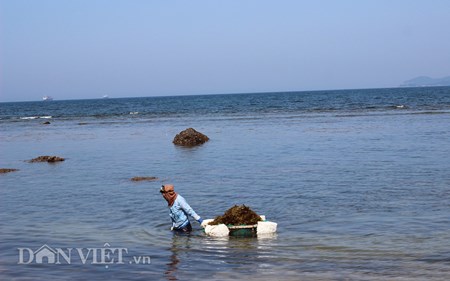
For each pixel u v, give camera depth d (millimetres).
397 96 119062
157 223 12422
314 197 14734
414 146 25859
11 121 67500
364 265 8922
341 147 27016
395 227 11305
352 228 11352
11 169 22484
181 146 30969
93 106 124375
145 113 78312
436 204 13289
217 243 10672
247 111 73375
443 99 90250
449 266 8742
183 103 124688
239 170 20422
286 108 78125
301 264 9094
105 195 16078
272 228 11305
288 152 25812
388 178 17312
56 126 54406
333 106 78438
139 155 27094
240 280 8336
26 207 14562
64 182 18984
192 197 15391
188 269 8992
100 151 29641
